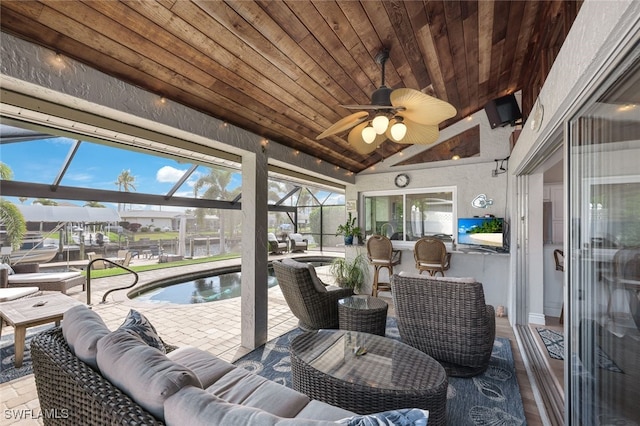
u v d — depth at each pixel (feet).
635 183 3.46
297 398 4.88
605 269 4.30
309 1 5.96
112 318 13.12
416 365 6.31
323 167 15.37
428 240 14.01
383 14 6.75
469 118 15.46
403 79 9.69
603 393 4.45
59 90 5.46
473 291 7.80
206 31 6.07
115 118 6.91
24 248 20.72
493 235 14.08
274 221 42.93
